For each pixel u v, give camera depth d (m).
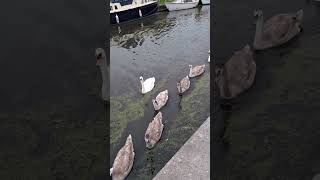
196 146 8.24
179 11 26.72
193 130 9.91
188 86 13.63
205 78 14.39
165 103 12.27
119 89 13.67
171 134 9.93
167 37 21.17
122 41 20.80
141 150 9.30
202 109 11.52
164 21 25.09
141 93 13.29
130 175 8.35
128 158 8.66
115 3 23.19
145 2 24.97
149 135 9.77
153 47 19.17
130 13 24.09
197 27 22.66
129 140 9.58
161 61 16.94
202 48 18.45
